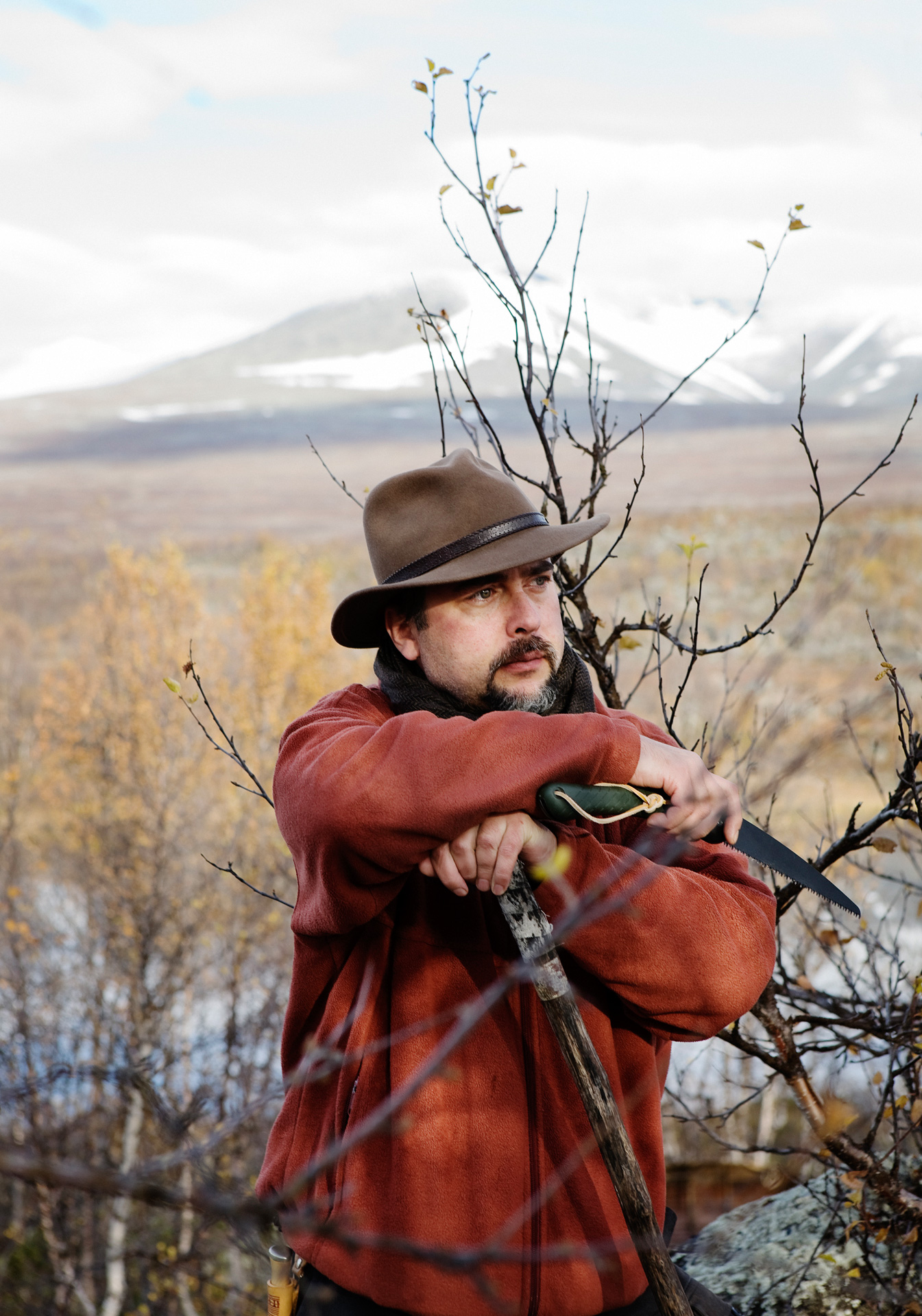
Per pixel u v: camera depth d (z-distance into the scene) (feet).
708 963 4.74
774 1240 8.09
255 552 222.07
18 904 43.45
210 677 66.85
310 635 73.36
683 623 7.75
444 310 7.63
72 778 61.36
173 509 405.59
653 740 4.70
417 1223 4.76
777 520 141.59
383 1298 4.76
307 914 5.03
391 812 4.42
